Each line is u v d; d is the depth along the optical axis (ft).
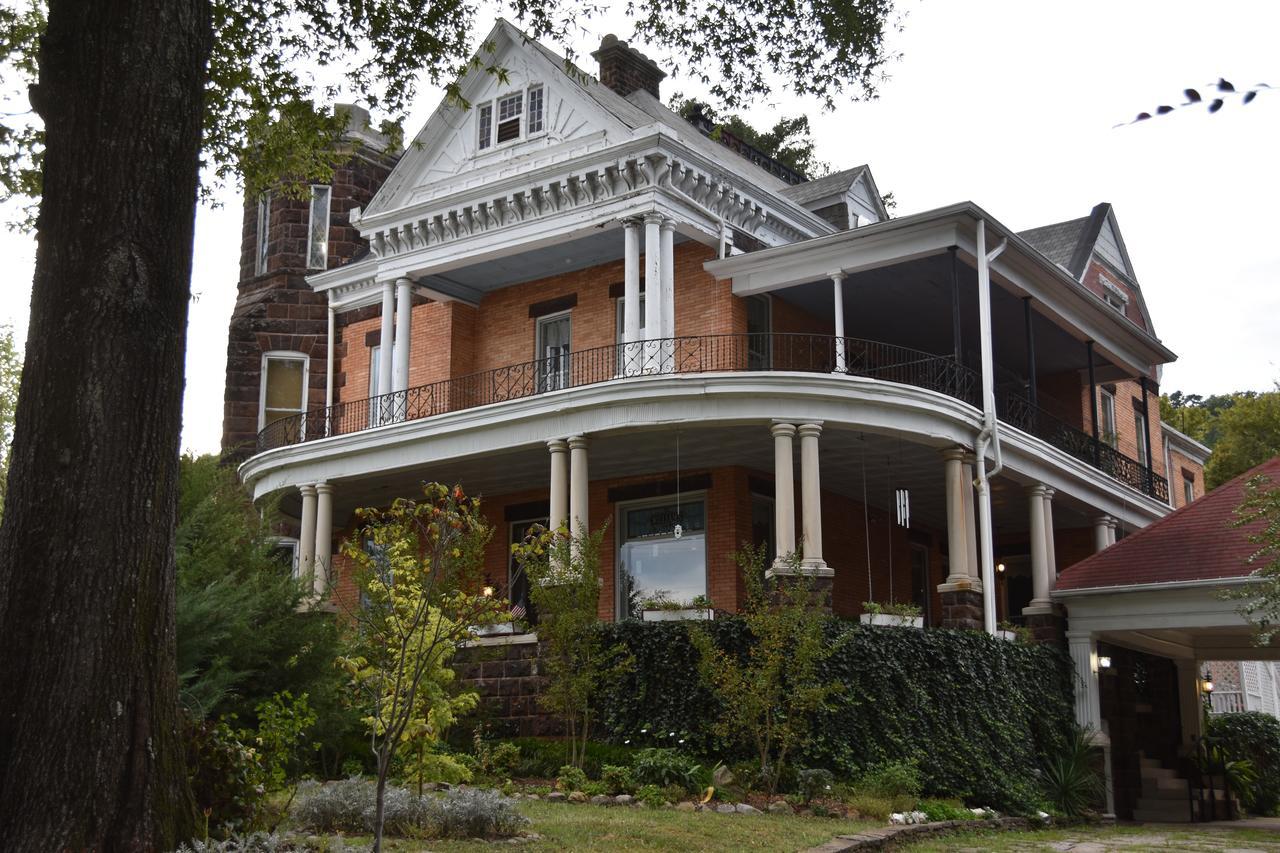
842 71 50.14
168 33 26.96
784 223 79.30
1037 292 74.33
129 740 24.79
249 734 34.86
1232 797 77.77
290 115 49.70
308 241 95.30
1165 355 89.81
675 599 72.64
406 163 80.12
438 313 84.23
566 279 81.15
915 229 66.80
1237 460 141.69
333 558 85.81
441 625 37.78
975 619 62.80
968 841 45.19
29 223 46.78
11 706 24.12
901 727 54.08
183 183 26.99
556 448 64.59
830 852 37.29
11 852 23.30
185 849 24.36
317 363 92.89
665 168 69.97
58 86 26.50
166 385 26.21
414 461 70.59
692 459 70.95
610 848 35.37
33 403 25.35
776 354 76.18
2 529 25.18
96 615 24.66
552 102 75.41
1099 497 79.51
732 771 50.60
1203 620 63.77
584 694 54.44
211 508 50.21
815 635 50.96
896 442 66.59
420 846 33.24
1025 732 60.75
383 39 48.19
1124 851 43.52
